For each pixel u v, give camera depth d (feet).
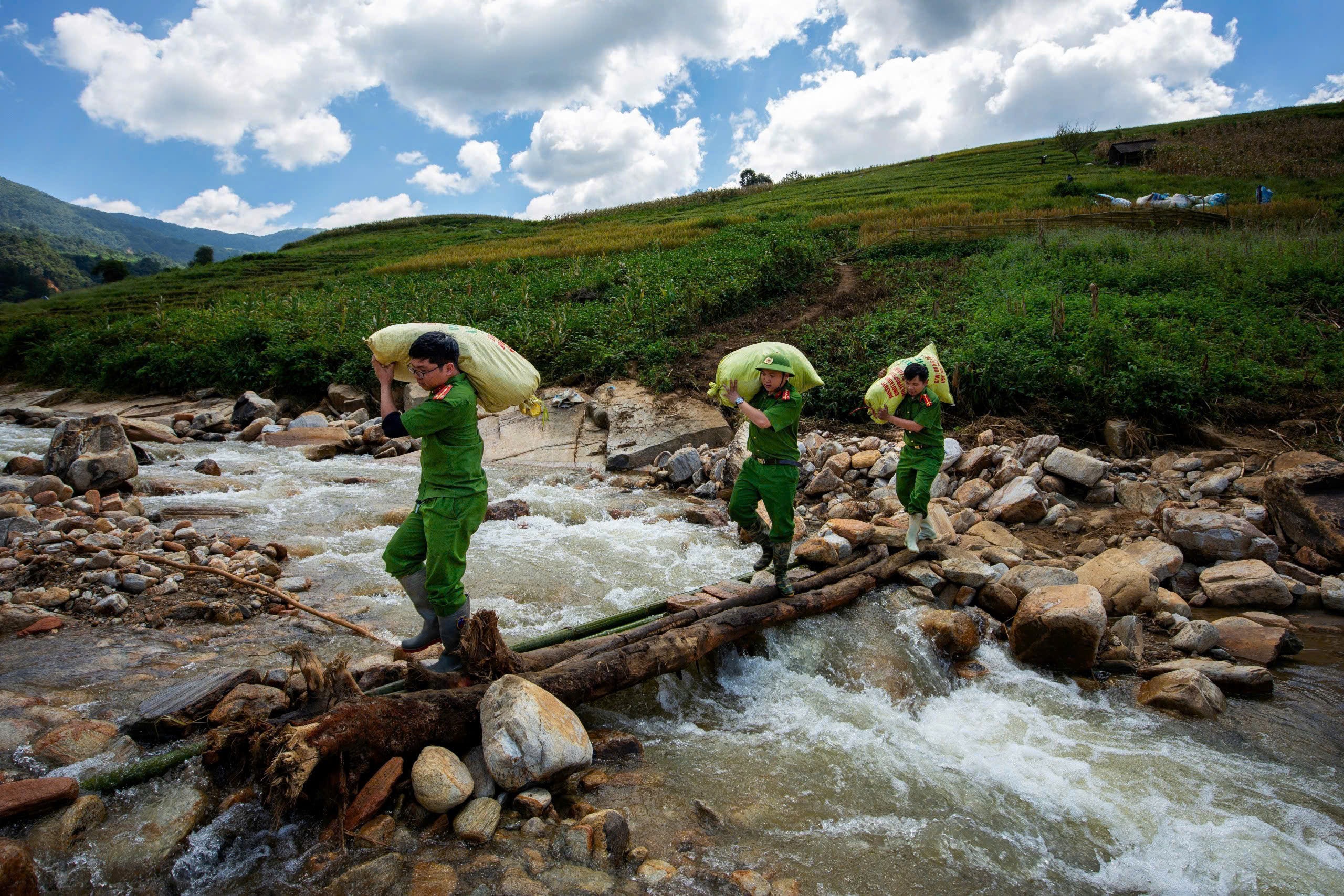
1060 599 18.02
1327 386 35.27
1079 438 34.76
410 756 11.30
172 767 10.78
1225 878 10.97
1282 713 15.88
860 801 12.48
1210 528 23.85
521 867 9.78
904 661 17.21
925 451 20.79
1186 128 154.51
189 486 28.07
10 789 9.61
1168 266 52.54
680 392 41.75
